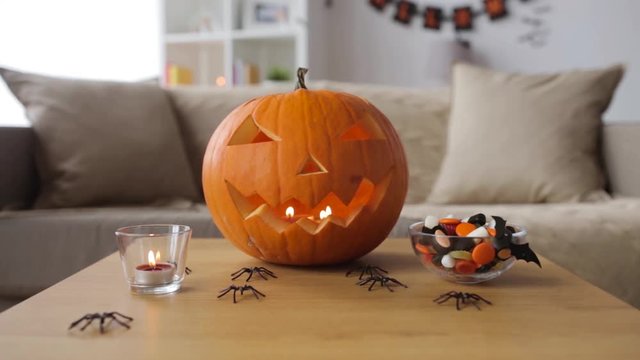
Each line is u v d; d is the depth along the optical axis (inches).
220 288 31.3
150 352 23.3
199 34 139.8
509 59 137.5
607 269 54.8
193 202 72.5
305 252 35.2
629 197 69.4
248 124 36.9
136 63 147.3
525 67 136.6
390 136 38.0
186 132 78.7
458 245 30.9
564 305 28.2
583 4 132.6
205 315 27.0
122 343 24.1
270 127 35.4
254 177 34.9
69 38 145.5
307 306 28.2
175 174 71.4
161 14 140.6
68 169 65.4
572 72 77.5
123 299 29.4
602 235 55.3
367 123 37.5
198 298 29.5
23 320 26.5
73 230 57.0
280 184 34.6
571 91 74.7
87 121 68.1
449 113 81.1
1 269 56.8
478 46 139.3
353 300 29.1
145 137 70.4
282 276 33.9
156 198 70.3
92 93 70.6
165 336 24.7
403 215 60.2
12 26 143.7
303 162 34.6
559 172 69.2
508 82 76.8
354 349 23.4
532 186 69.4
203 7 146.6
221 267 35.9
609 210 58.9
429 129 80.0
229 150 36.1
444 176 73.5
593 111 74.1
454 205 70.1
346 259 36.6
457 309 27.7
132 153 68.8
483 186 70.8
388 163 36.7
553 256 55.2
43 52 145.0
